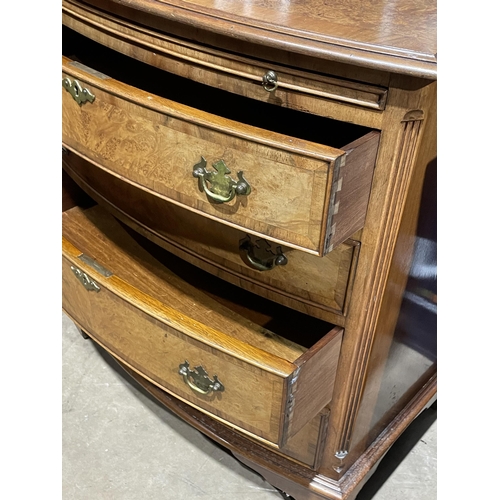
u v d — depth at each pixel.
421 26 0.62
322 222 0.56
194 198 0.64
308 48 0.55
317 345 0.69
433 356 0.98
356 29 0.59
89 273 0.80
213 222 0.76
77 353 1.16
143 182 0.68
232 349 0.68
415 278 0.77
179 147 0.63
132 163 0.68
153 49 0.68
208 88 0.89
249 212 0.60
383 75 0.56
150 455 0.98
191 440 1.01
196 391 0.75
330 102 0.59
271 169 0.57
